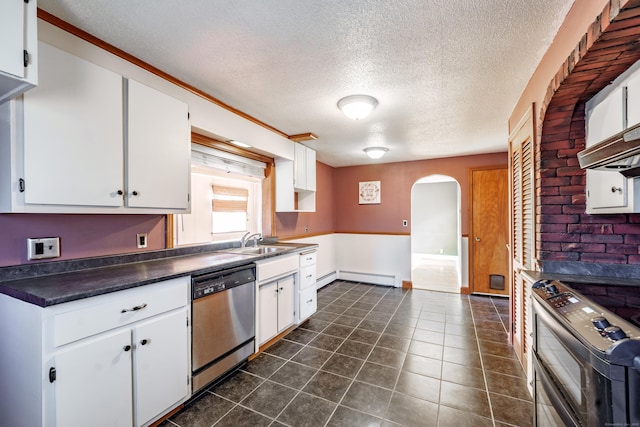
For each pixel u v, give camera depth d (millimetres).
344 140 3525
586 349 809
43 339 1129
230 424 1601
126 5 1281
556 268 1716
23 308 1224
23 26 1071
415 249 8273
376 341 2672
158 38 1531
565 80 1365
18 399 1250
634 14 917
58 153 1357
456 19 1360
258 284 2363
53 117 1339
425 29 1435
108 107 1554
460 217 4426
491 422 1609
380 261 4961
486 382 2000
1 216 1411
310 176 3830
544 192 1742
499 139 3451
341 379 2043
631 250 1592
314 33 1473
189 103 2082
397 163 4898
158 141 1811
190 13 1333
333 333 2861
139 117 1705
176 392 1647
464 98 2270
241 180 3252
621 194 1295
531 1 1247
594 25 1062
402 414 1681
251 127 2729
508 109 2498
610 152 999
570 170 1682
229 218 3080
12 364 1281
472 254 4289
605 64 1219
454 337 2750
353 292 4410
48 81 1320
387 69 1833
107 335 1328
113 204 1578
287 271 2762
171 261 2066
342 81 1997
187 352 1723
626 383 693
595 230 1652
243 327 2191
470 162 4340
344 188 5324
